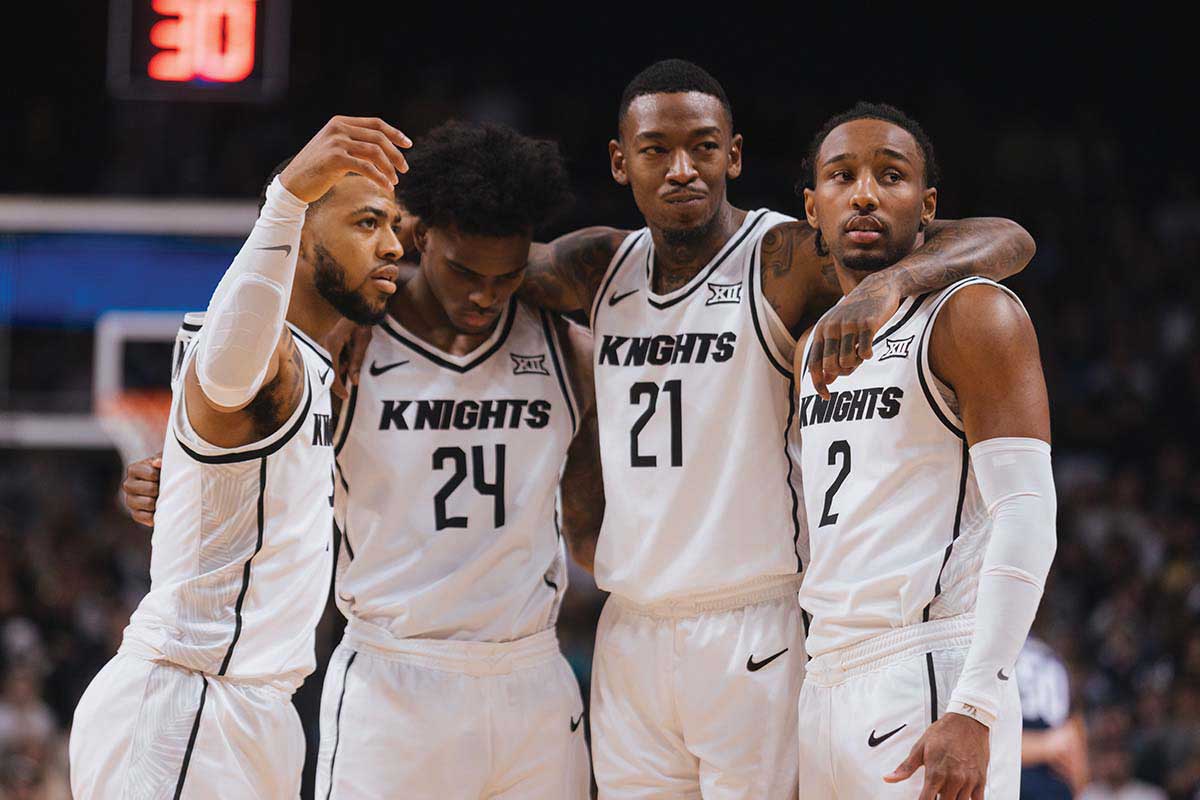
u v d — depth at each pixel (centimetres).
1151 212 2958
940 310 660
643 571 776
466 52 3023
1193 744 1706
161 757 645
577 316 1089
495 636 785
